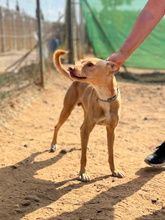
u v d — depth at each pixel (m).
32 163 4.06
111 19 11.77
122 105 7.78
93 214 2.88
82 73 3.02
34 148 4.60
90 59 3.10
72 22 13.66
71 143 4.88
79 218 2.80
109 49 12.03
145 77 12.27
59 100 7.95
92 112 3.50
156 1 2.80
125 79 11.79
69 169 3.89
